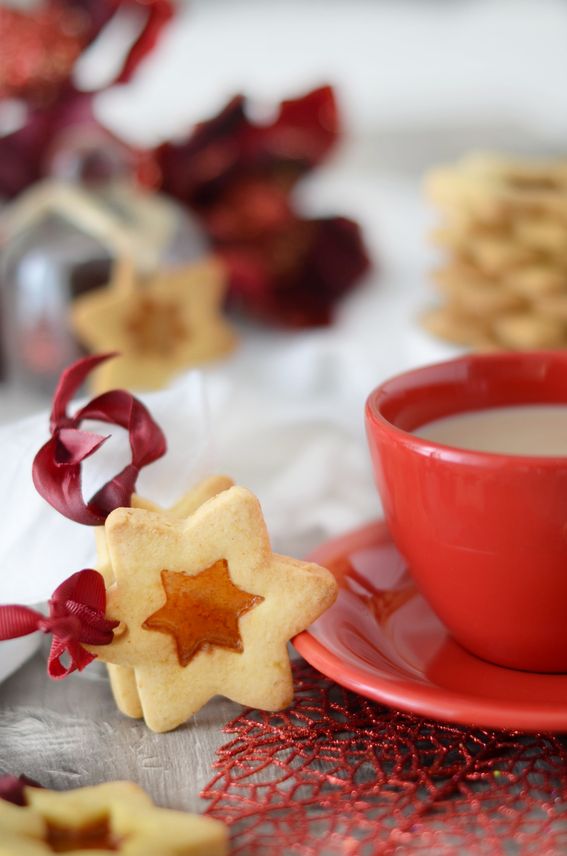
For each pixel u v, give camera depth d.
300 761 0.55
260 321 1.02
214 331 0.85
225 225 1.01
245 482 0.68
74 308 0.82
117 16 0.91
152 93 1.43
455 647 0.59
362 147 1.43
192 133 1.00
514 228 0.81
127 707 0.57
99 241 0.84
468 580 0.56
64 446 0.57
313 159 1.03
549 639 0.56
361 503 0.69
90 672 0.59
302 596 0.56
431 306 0.90
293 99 1.01
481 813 0.52
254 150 1.02
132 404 0.58
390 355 0.90
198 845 0.50
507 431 0.60
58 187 0.86
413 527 0.57
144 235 0.83
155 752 0.55
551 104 1.45
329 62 1.47
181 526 0.56
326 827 0.52
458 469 0.54
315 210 1.26
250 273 0.99
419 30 1.48
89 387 0.81
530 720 0.52
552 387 0.62
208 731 0.56
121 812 0.51
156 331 0.83
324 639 0.56
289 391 0.86
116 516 0.55
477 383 0.61
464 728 0.56
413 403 0.60
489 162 0.86
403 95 1.45
